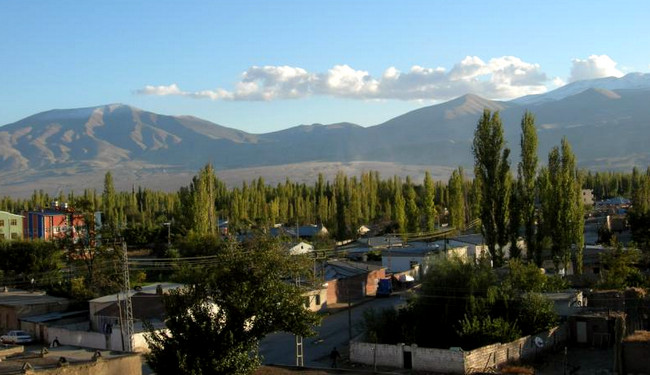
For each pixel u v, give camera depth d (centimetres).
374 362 4347
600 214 13200
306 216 14288
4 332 6034
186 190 10531
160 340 2977
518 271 5472
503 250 7150
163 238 10869
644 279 6344
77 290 6575
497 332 4306
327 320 6000
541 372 4125
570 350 4697
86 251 7681
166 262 8256
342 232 11625
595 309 5072
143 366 4369
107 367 2780
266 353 4803
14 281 7856
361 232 12700
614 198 17625
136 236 10700
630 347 3828
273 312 3055
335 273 7181
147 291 6212
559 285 5588
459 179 11238
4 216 11662
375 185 15588
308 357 4666
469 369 4025
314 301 6397
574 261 7362
